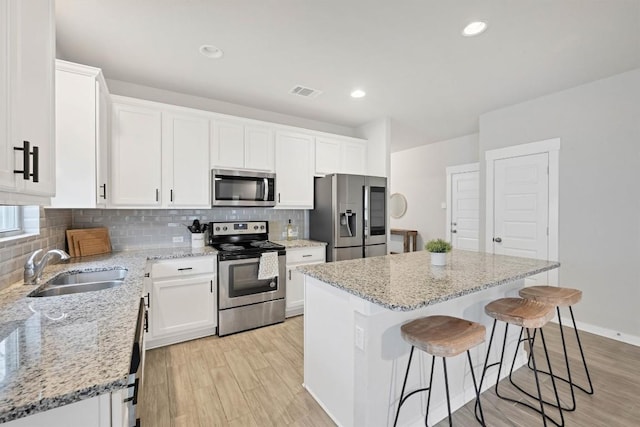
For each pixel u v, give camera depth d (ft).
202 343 8.79
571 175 9.98
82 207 6.52
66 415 2.28
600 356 8.01
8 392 2.13
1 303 4.17
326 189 11.72
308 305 6.47
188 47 7.50
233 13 6.18
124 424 2.76
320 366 6.03
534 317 5.11
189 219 10.55
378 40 7.17
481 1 5.79
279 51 7.68
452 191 16.93
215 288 9.23
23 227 5.98
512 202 11.53
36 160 3.32
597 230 9.46
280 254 10.32
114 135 8.32
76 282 6.29
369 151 13.83
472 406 6.08
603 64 8.34
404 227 19.89
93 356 2.70
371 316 4.77
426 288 4.88
